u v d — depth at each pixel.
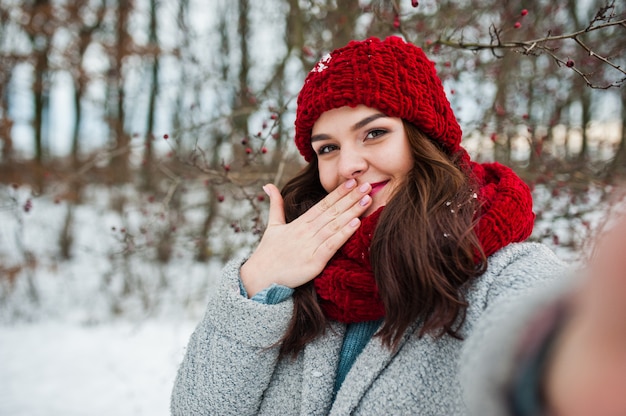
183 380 1.14
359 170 1.12
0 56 6.61
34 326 5.71
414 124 1.14
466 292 0.94
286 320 1.09
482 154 3.49
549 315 0.38
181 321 5.40
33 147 8.80
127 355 4.80
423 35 2.95
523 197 1.06
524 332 0.39
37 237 7.03
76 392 4.09
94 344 5.11
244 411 1.12
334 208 1.13
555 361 0.34
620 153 3.99
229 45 6.82
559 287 0.39
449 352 0.93
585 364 0.31
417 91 1.12
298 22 4.06
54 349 5.04
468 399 0.53
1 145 6.71
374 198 1.14
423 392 0.93
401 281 0.96
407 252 0.96
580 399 0.31
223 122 4.00
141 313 5.59
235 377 1.08
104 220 7.11
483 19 3.59
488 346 0.45
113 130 7.80
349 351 1.10
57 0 6.96
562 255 2.89
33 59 6.84
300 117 1.20
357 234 1.10
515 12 3.69
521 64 4.09
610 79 3.51
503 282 0.90
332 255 1.11
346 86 1.09
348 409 0.97
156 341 5.10
